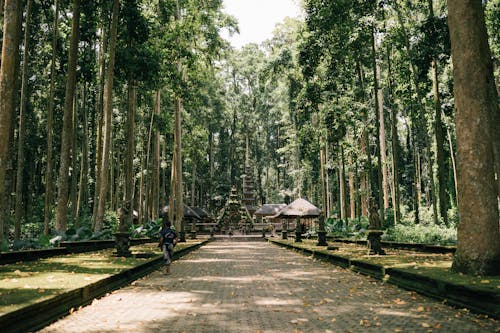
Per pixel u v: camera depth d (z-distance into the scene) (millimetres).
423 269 10172
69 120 20688
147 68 25078
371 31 25844
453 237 19719
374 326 5996
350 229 31734
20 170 21078
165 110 42000
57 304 6453
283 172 83750
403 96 31047
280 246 32625
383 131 34906
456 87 10070
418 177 47438
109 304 7680
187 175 63250
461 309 7016
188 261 18062
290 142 53219
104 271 10195
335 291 9320
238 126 79000
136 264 12273
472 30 9914
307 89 31031
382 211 27859
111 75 23297
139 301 8023
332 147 41750
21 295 6383
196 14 31984
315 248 22203
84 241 19125
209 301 8086
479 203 9305
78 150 45219
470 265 9125
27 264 12219
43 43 31000
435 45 21484
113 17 23250
